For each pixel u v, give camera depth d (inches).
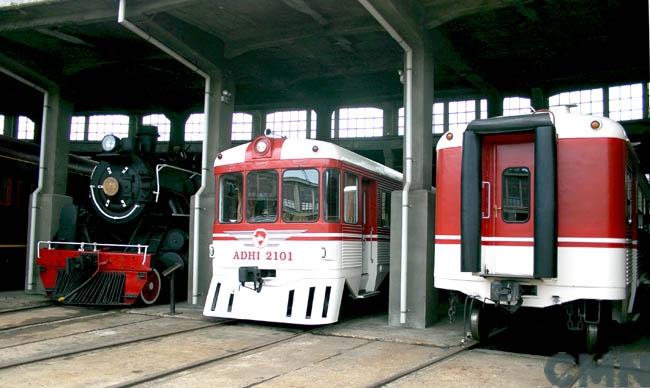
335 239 396.5
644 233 428.8
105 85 653.3
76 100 608.4
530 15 452.4
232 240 420.8
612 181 309.9
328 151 402.9
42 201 561.9
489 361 303.0
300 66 599.8
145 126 550.3
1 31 482.0
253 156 422.0
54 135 573.3
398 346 339.9
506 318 413.4
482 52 546.9
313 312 384.2
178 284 534.0
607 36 510.0
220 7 446.9
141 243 520.1
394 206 419.2
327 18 470.6
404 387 250.4
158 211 531.2
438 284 351.3
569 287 309.0
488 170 335.6
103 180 530.0
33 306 477.4
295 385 250.5
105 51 561.0
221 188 436.8
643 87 707.4
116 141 515.8
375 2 379.6
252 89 696.4
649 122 697.0
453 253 345.7
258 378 261.9
